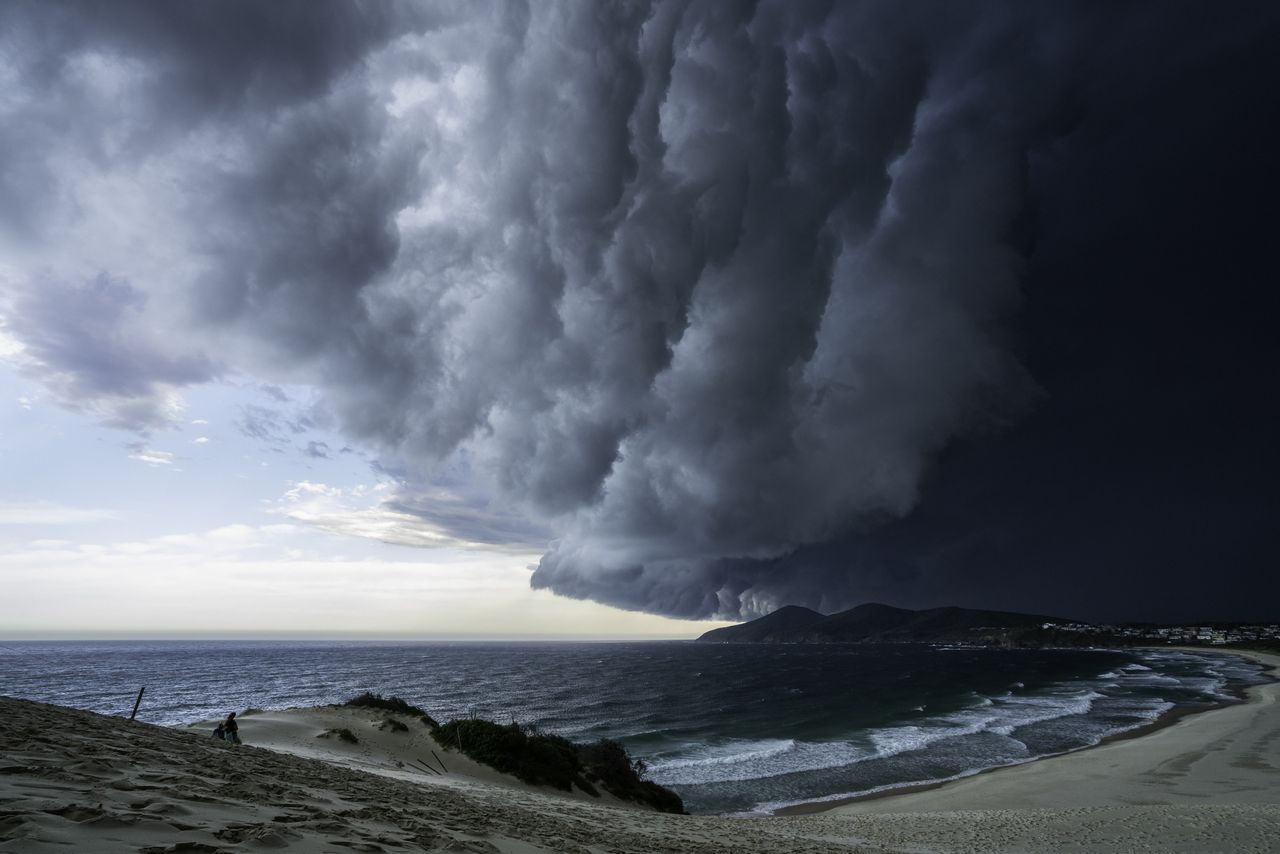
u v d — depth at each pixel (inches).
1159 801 1216.8
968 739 2082.9
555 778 1295.5
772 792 1489.9
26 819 154.6
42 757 266.1
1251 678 4200.3
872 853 751.7
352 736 1353.3
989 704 3063.5
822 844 805.2
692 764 1822.1
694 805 1406.3
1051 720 2432.3
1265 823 935.7
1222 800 1203.9
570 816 741.3
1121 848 864.9
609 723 2758.4
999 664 7081.7
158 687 4456.2
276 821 226.5
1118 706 2800.2
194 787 273.6
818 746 2066.9
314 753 1151.0
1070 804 1226.6
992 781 1465.3
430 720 1688.0
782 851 658.2
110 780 241.6
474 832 333.7
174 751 431.8
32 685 4340.6
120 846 146.6
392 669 6904.5
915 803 1307.8
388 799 429.1
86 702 3435.0
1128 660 7332.7
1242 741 1763.0
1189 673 4842.5
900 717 2716.5
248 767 436.5
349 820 271.3
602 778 1375.5
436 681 5177.2
